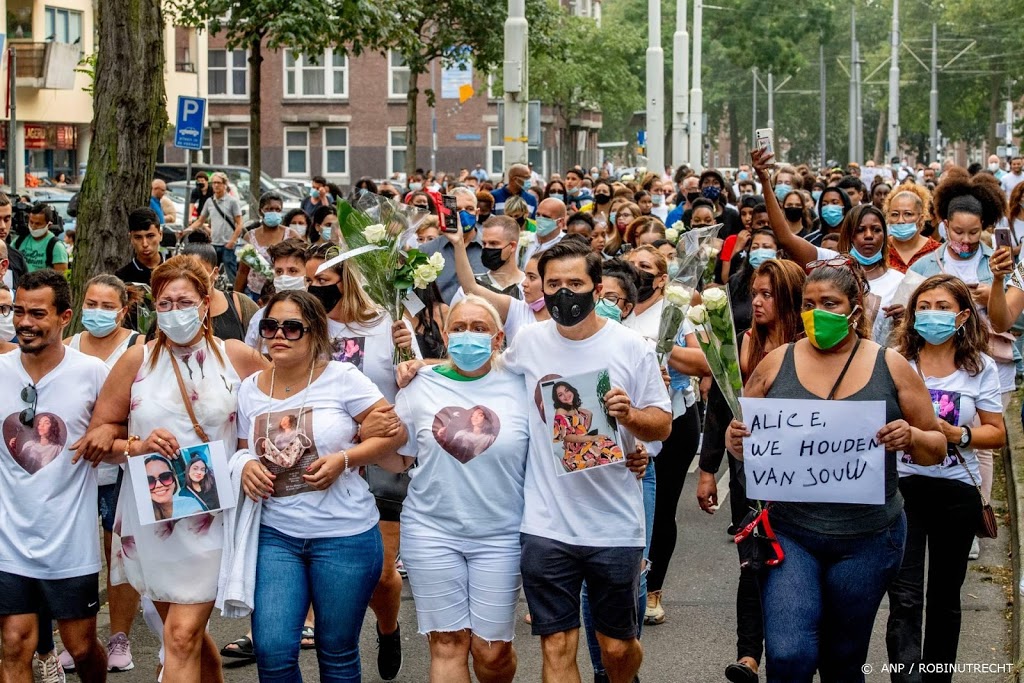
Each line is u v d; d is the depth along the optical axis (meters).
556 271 4.89
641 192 16.14
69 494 5.30
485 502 5.04
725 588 7.62
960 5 74.06
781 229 7.95
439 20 27.05
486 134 48.81
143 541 5.02
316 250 6.85
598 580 5.00
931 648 5.55
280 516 4.98
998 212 8.24
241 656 6.46
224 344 5.30
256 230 11.43
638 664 5.19
